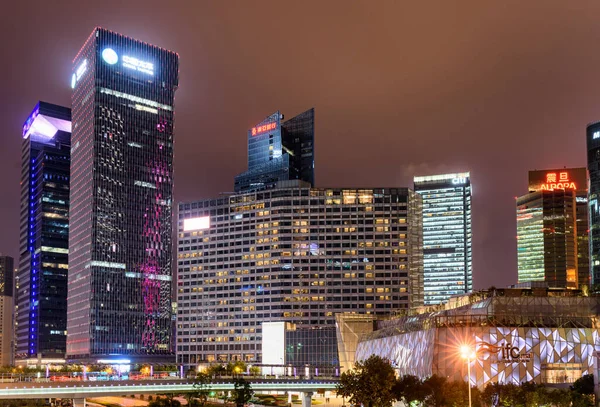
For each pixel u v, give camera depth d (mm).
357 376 181875
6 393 188500
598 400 178875
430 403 179875
